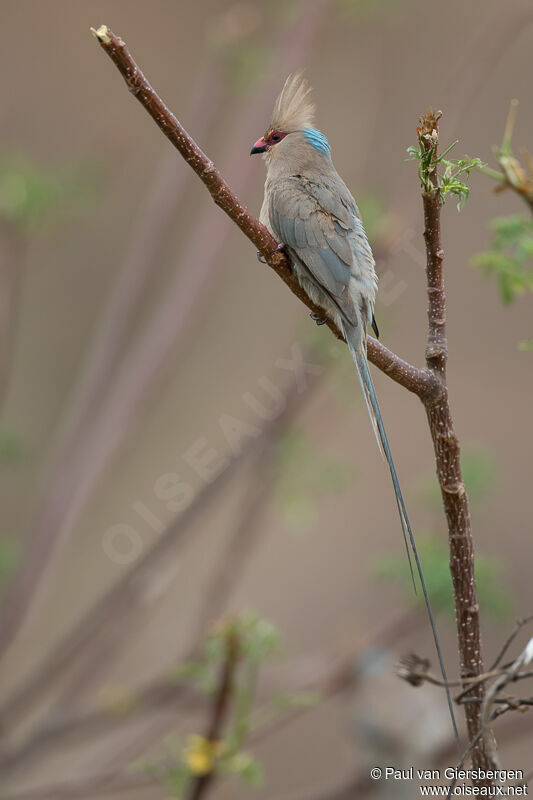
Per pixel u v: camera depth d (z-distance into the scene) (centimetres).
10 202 1146
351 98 1577
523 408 1870
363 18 1408
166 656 1330
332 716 1433
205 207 1391
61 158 1348
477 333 1936
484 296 1922
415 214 1191
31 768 1066
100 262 1742
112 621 1150
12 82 1803
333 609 1597
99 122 1802
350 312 700
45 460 1453
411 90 1600
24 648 1362
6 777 1048
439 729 1033
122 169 1565
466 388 1909
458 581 527
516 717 995
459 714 1084
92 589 1445
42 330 1698
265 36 1455
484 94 1806
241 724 759
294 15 1391
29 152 1673
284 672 1114
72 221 1234
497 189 512
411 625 1065
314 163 785
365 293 724
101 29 487
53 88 1827
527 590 1577
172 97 1952
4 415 1612
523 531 1684
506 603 1028
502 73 1803
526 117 1794
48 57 1848
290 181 761
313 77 1566
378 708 1033
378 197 1211
